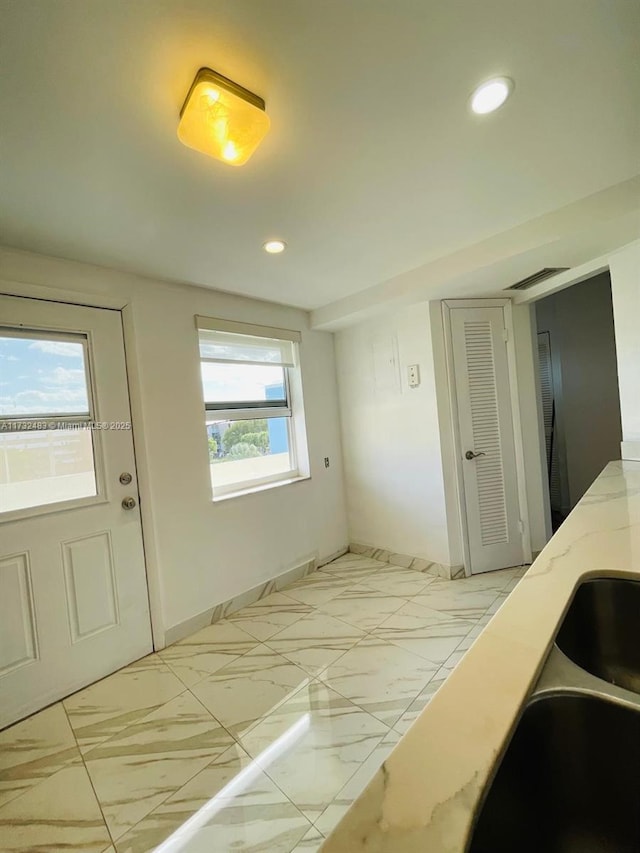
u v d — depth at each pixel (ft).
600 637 2.85
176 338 7.69
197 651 6.95
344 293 9.25
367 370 10.55
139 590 6.90
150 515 7.11
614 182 5.32
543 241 6.13
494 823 1.42
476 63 3.33
